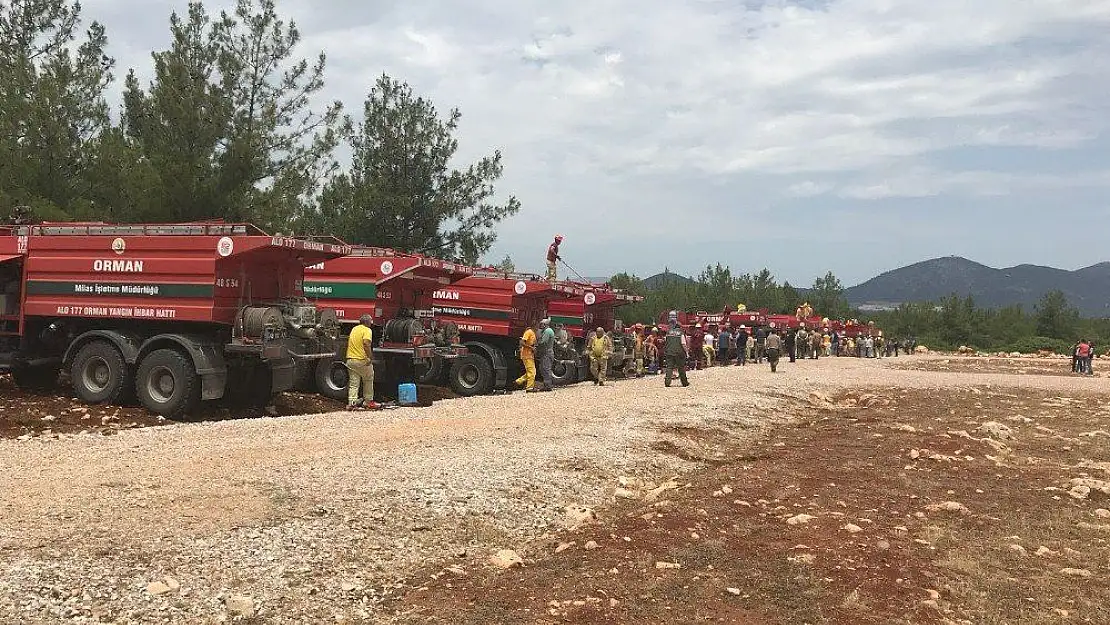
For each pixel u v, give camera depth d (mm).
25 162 20750
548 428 11680
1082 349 39219
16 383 14914
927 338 84875
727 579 5691
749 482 9320
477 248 32969
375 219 31109
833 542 6742
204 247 13164
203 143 23781
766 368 31109
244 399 14500
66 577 5125
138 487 7121
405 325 16891
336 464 8352
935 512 8055
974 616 5199
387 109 32406
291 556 5754
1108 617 5227
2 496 6707
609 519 7414
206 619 4750
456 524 6824
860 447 12359
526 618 4914
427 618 4902
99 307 13703
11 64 22562
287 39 25625
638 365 26234
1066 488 9500
